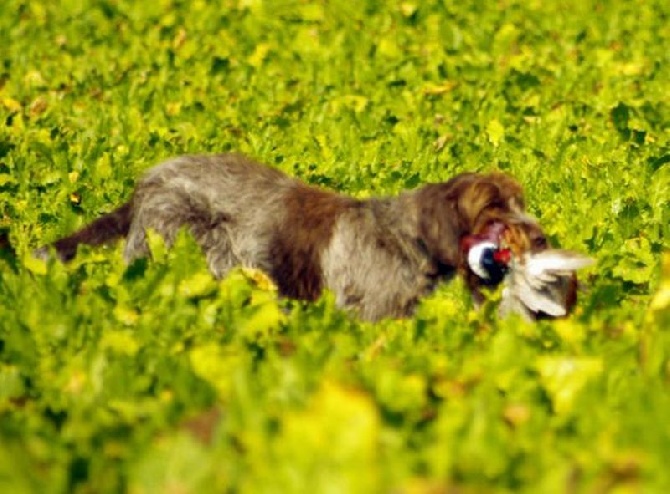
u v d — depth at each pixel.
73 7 27.31
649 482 7.01
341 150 17.03
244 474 7.12
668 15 26.50
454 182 11.37
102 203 15.12
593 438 7.87
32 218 14.76
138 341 10.08
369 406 7.07
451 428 7.50
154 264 11.31
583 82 21.30
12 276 11.20
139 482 7.04
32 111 19.95
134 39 24.84
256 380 8.85
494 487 7.14
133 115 18.84
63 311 10.64
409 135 17.48
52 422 8.68
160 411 8.33
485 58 23.00
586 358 9.19
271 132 18.05
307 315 10.84
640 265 12.57
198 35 25.16
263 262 12.12
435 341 10.18
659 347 9.09
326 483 6.57
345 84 21.48
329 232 11.86
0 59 23.77
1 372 9.39
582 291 11.70
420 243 11.42
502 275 10.85
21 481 7.12
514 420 8.29
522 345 9.39
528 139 17.67
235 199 12.37
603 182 15.45
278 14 26.12
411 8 25.91
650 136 18.09
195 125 18.67
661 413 7.90
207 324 10.55
